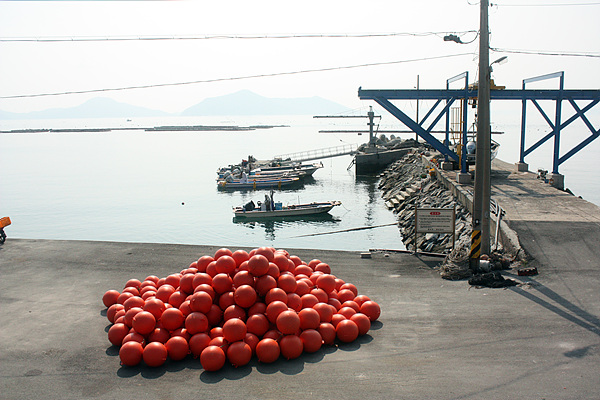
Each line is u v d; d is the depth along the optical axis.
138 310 9.23
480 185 12.74
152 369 8.26
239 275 9.34
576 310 9.94
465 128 25.41
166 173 60.59
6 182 53.78
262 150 98.50
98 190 47.09
